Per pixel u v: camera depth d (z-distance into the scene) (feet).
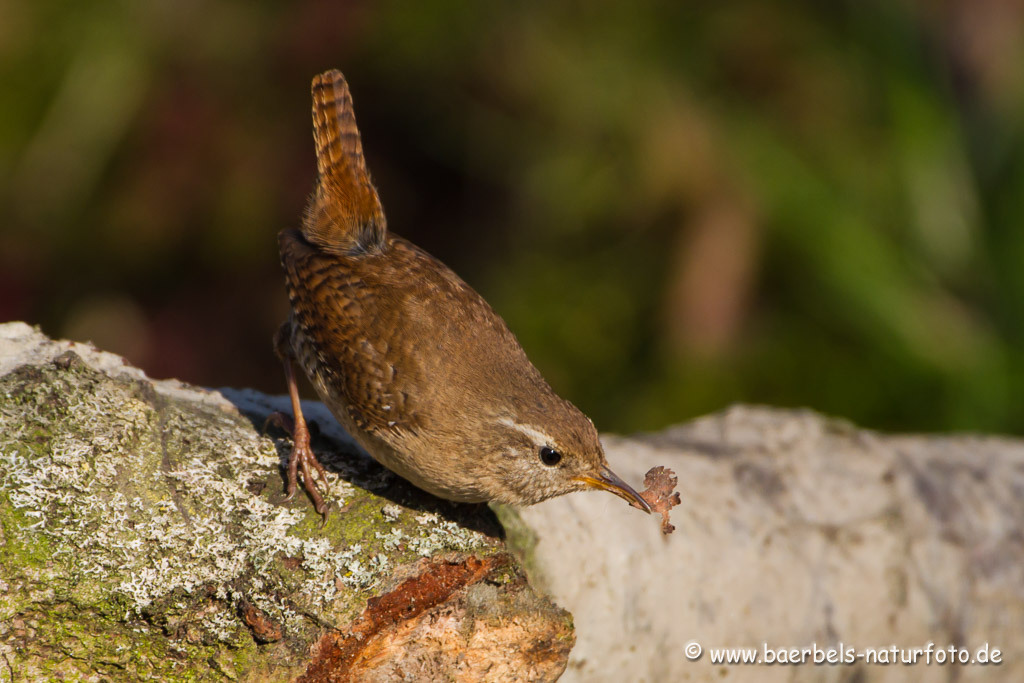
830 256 38.68
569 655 21.99
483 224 44.27
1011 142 39.81
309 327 20.34
